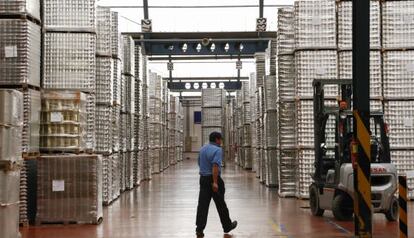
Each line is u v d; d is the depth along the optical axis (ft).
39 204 36.32
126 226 35.88
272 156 65.92
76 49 41.55
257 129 82.17
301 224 36.32
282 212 42.70
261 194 57.82
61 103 38.70
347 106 40.60
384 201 36.42
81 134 39.17
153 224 36.78
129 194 58.95
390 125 46.83
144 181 79.05
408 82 46.96
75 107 38.81
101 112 48.65
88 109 41.50
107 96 48.93
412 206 44.04
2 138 27.20
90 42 41.68
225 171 104.99
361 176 28.37
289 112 53.52
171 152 132.36
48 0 41.45
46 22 41.47
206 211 32.27
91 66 41.68
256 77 81.92
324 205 39.24
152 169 96.99
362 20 29.14
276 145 65.82
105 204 47.85
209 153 32.30
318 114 41.09
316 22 48.57
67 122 38.60
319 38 48.52
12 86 36.29
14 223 28.25
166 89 115.75
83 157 36.76
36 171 37.32
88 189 36.68
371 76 47.01
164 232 33.45
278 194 56.59
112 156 51.42
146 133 81.87
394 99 46.91
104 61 49.11
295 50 49.06
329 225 35.76
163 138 110.42
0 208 27.04
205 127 126.93
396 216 37.37
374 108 46.83
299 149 49.01
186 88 146.72
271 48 65.67
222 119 126.93
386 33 47.21
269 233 32.78
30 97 36.65
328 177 39.14
